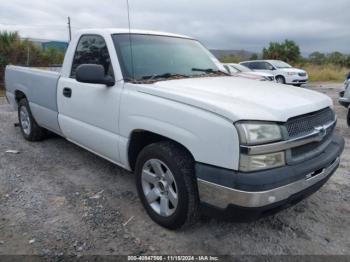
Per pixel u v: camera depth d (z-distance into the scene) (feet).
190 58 13.37
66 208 11.21
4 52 46.50
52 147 17.70
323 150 9.61
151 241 9.48
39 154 16.58
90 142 12.77
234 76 13.33
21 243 9.26
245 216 8.09
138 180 10.69
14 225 10.12
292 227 10.32
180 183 9.06
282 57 107.55
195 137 8.49
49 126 16.03
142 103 9.96
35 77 16.22
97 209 11.17
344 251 9.22
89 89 12.16
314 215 11.07
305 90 11.17
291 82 59.11
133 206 11.42
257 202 7.78
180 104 8.97
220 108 8.07
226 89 10.02
